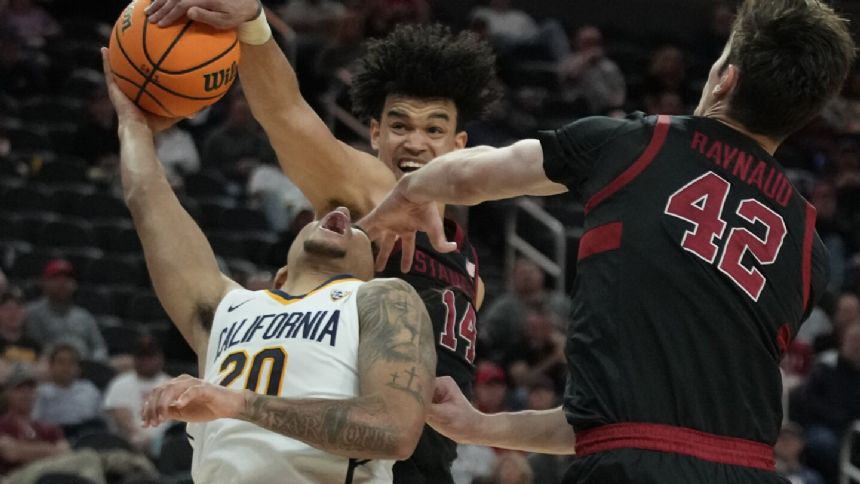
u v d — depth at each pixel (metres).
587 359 2.96
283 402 3.01
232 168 13.52
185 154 13.55
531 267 11.60
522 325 11.07
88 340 10.56
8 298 10.05
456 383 3.91
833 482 10.52
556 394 10.77
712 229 2.96
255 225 12.66
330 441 3.01
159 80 3.66
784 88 3.00
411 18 14.97
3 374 9.48
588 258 3.01
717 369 2.93
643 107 16.47
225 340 3.38
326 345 3.22
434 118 4.27
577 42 16.67
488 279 12.87
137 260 11.95
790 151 16.00
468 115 4.41
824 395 10.88
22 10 15.27
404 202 3.36
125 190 3.72
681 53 17.17
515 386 10.73
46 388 9.47
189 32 3.65
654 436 2.88
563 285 12.48
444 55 4.25
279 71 3.87
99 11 16.47
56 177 13.01
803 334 12.48
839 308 11.93
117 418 9.39
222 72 3.70
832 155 16.00
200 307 3.59
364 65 4.37
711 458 2.90
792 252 3.05
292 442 3.16
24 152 13.48
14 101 14.47
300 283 3.47
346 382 3.19
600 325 2.95
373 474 3.25
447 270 4.07
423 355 3.17
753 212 3.01
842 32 3.05
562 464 8.98
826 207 14.09
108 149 13.62
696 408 2.91
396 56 4.27
